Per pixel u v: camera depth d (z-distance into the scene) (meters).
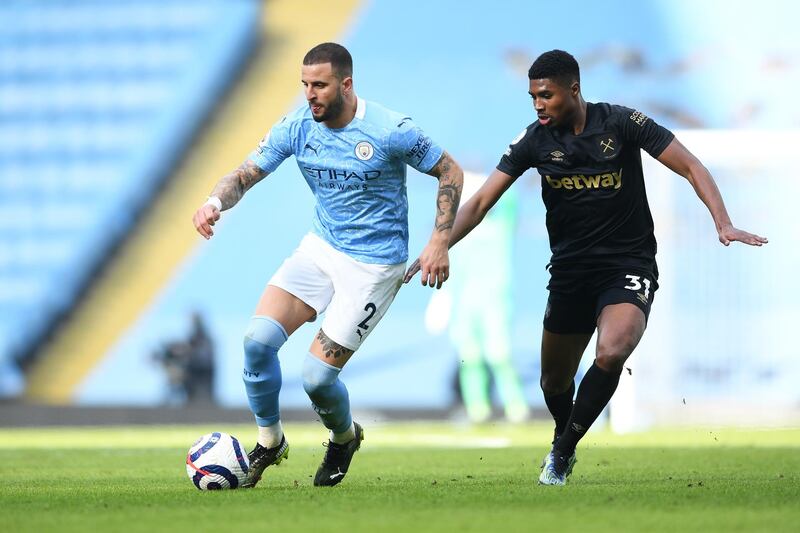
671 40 73.62
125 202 79.75
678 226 61.06
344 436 23.34
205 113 79.69
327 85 21.84
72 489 23.25
